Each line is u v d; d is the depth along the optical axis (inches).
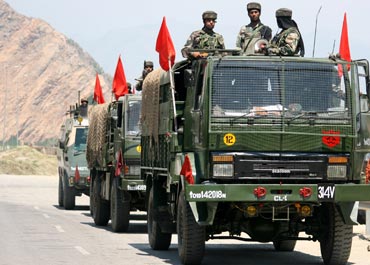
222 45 1724.9
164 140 1738.4
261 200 1478.8
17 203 3959.2
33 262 1617.9
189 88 1610.5
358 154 1542.8
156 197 1807.3
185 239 1547.7
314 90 1540.4
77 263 1605.6
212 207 1489.9
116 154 2369.6
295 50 1604.3
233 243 2087.8
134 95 2341.3
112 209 2375.7
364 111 1550.2
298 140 1521.9
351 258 1739.7
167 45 1728.6
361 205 2564.0
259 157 1514.5
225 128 1513.3
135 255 1754.4
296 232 1612.9
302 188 1487.5
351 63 1551.4
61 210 3432.6
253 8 1689.2
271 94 1530.5
